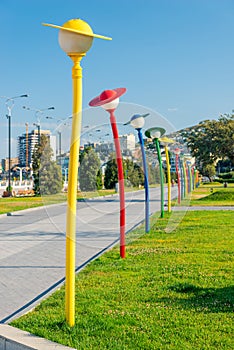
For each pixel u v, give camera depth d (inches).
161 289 236.4
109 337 173.2
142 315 196.5
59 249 407.2
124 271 281.6
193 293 228.8
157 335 174.2
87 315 197.6
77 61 181.2
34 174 1467.8
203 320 189.2
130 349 162.4
